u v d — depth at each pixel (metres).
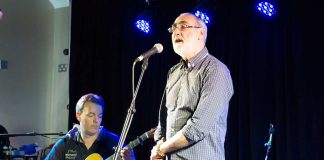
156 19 6.16
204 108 2.43
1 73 6.79
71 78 6.84
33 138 7.04
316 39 4.89
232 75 5.53
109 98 6.52
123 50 6.45
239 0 5.56
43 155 4.36
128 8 6.49
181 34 2.66
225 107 2.54
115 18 6.59
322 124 4.79
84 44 6.80
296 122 4.96
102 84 6.59
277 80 5.16
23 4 7.14
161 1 6.15
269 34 5.30
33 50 7.19
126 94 6.37
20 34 7.05
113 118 6.44
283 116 5.09
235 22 5.56
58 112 7.12
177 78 2.71
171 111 2.64
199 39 2.68
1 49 6.81
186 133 2.40
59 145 3.61
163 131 2.81
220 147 2.54
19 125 6.93
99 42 6.68
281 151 5.03
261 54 5.31
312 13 4.95
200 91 2.53
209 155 2.48
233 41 5.56
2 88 6.78
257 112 5.24
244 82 5.43
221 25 5.65
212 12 5.64
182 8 5.97
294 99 5.00
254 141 5.21
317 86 4.84
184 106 2.56
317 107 4.81
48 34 7.34
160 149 2.52
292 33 5.08
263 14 5.30
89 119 3.50
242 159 5.31
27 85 7.07
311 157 4.79
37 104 7.16
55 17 7.36
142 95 6.20
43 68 7.27
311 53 4.91
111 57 6.56
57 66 7.23
